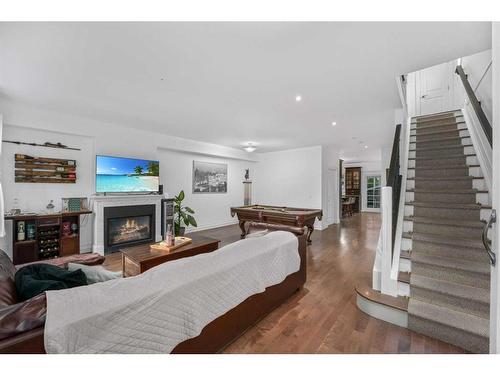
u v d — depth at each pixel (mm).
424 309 1974
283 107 3590
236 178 7914
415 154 3588
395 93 3076
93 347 1011
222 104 3467
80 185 4324
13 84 2803
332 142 6445
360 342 1856
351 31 1824
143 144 5113
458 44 1989
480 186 2754
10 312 936
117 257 4137
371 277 3223
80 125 4164
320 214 5328
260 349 1768
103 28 1780
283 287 2443
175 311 1310
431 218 2617
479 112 2727
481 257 2100
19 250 3477
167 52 2113
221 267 1655
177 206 5574
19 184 3715
